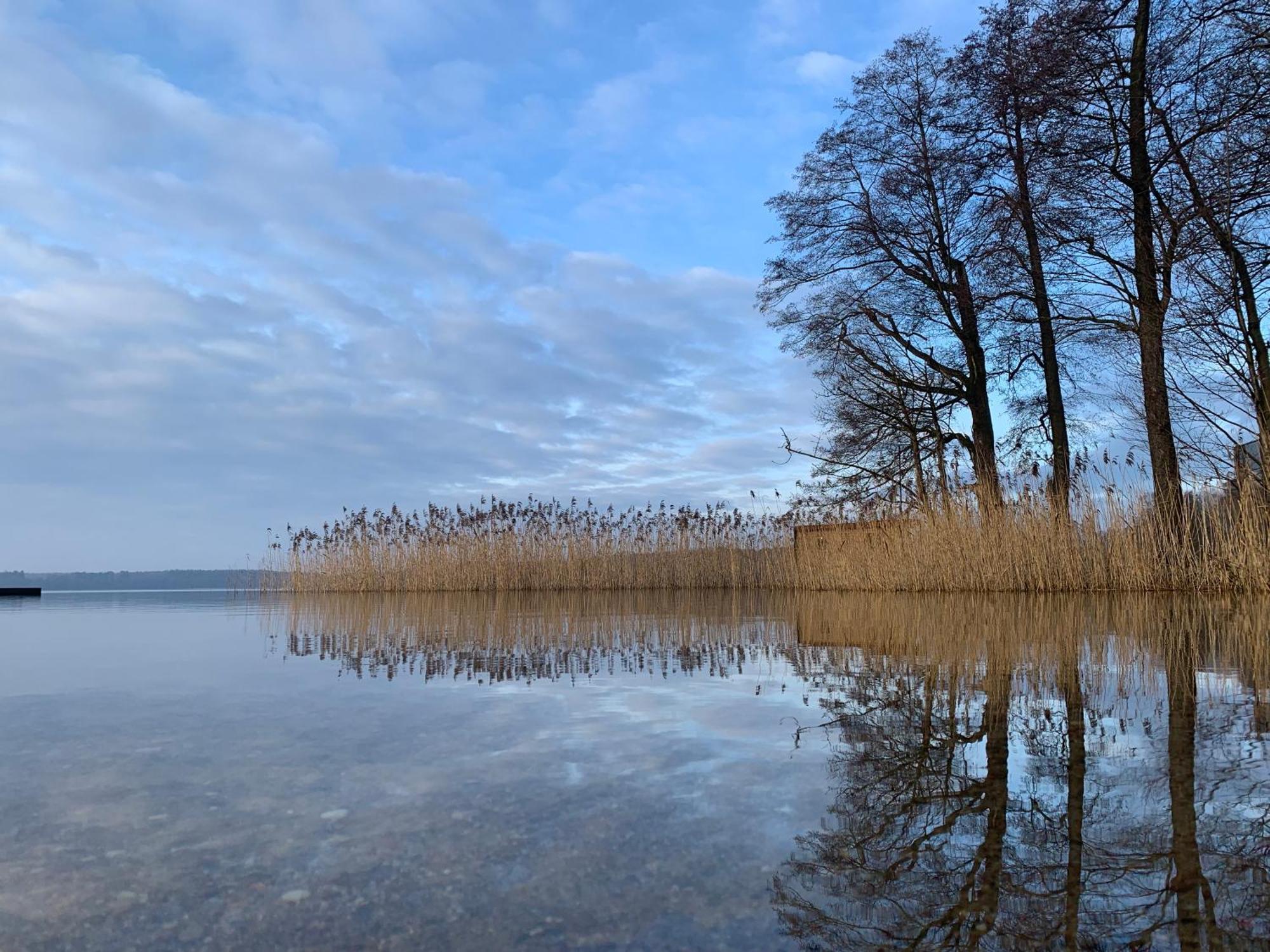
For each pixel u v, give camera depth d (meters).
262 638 6.71
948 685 3.70
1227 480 10.35
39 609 12.58
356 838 1.65
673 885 1.40
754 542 20.36
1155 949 1.16
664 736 2.66
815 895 1.36
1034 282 14.64
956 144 15.27
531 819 1.78
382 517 20.95
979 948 1.15
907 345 16.39
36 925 1.24
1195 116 10.70
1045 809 1.82
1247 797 1.88
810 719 2.95
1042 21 12.27
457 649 5.70
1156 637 5.67
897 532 14.73
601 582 20.38
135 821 1.76
